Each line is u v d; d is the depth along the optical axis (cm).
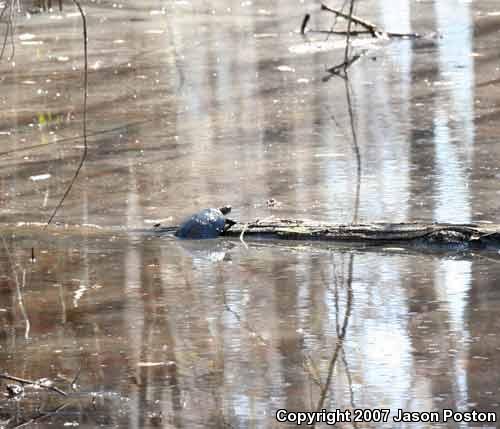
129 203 1634
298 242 1470
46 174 1791
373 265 1360
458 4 3281
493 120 2034
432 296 1238
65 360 1091
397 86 2328
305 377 1027
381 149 1870
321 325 1157
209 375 1041
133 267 1373
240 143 1941
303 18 3180
